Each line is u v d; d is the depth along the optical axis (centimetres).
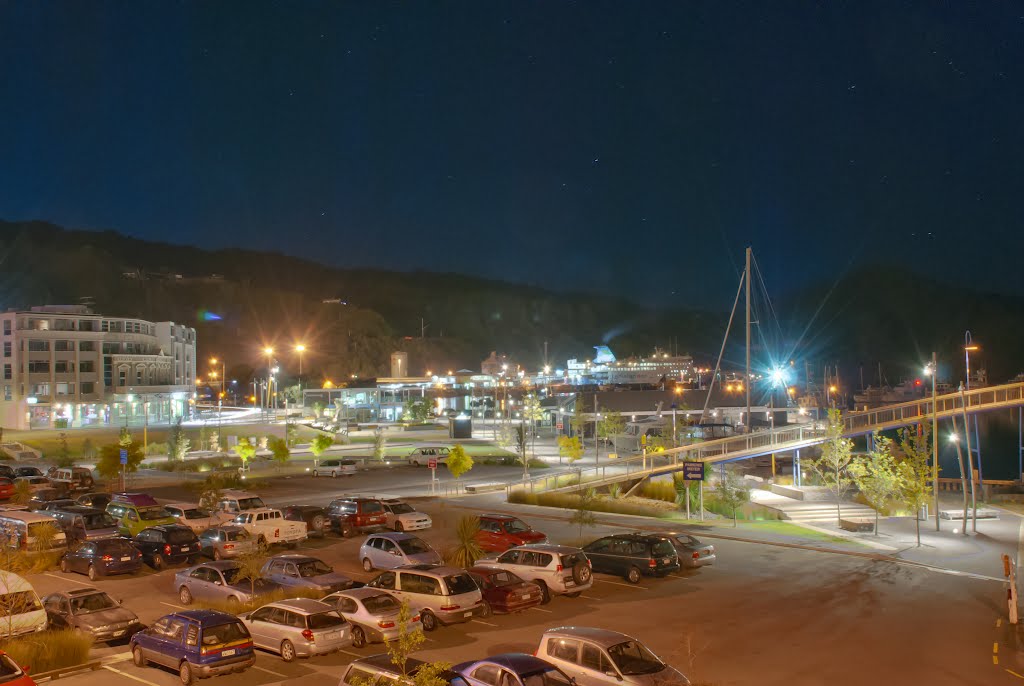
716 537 3616
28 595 2073
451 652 1927
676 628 2150
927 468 3603
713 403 11075
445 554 2989
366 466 7331
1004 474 10094
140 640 1883
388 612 2011
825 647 1973
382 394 16912
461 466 5372
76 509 3681
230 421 13025
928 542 3541
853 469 3978
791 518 4259
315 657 1917
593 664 1513
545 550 2508
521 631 2127
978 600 2481
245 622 2000
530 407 10106
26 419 11050
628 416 10969
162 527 3169
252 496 4053
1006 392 4659
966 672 1788
